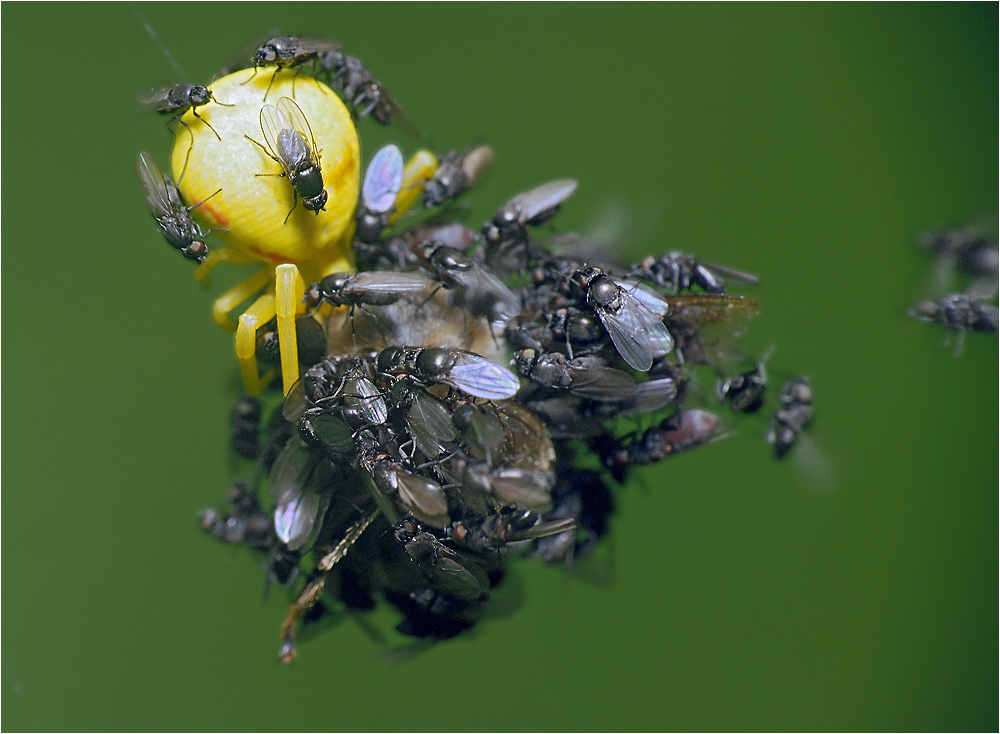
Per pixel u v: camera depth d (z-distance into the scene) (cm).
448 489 11
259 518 12
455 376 11
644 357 11
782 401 12
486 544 11
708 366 11
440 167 12
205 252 11
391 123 12
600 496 11
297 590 11
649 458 11
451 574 11
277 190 11
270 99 11
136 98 11
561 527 11
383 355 11
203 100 11
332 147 11
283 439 11
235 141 11
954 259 12
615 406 11
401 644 12
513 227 12
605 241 12
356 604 11
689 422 11
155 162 11
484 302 11
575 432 11
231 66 11
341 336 11
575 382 11
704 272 12
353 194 11
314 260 11
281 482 11
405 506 11
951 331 12
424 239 11
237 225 11
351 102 12
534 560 11
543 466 11
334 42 11
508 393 11
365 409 11
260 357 11
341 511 11
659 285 11
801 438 12
